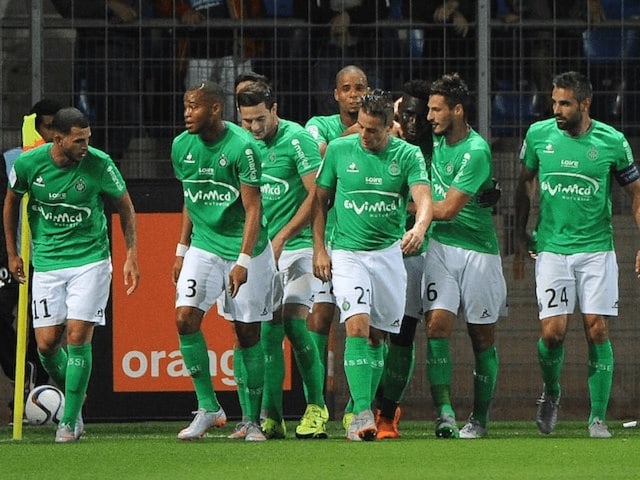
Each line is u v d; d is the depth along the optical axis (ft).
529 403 118.01
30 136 98.12
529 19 118.62
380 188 90.38
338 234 91.81
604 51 119.24
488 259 96.22
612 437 97.40
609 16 120.16
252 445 89.56
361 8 117.60
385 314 91.71
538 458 80.64
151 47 117.80
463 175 93.76
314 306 98.22
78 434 96.02
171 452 85.20
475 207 95.45
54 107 102.27
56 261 93.61
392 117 90.89
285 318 97.25
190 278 90.89
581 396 118.73
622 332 118.32
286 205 98.17
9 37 116.37
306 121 118.32
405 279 92.32
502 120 118.93
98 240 93.86
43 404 107.55
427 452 84.17
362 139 89.97
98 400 110.22
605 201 97.60
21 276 96.17
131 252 95.04
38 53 114.73
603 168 96.94
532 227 117.39
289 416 109.60
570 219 97.66
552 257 98.12
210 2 117.60
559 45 119.03
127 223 94.99
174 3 117.50
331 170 91.15
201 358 92.12
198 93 88.63
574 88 95.86
